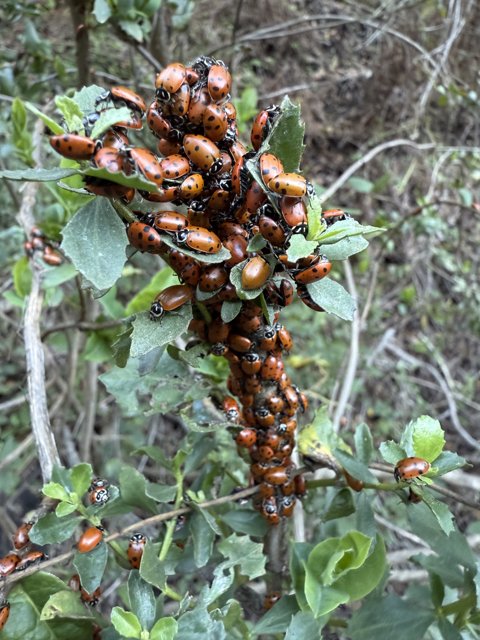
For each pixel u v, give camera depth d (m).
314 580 0.09
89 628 0.09
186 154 0.07
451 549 0.11
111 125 0.06
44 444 0.11
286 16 0.41
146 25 0.16
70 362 0.23
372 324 0.35
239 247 0.08
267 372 0.09
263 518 0.11
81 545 0.09
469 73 0.31
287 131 0.07
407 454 0.09
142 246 0.07
